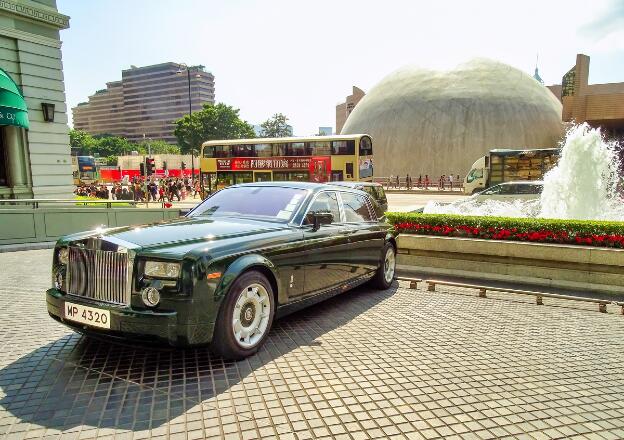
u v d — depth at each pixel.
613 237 7.24
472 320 5.23
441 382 3.54
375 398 3.25
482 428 2.89
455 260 8.18
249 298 3.99
